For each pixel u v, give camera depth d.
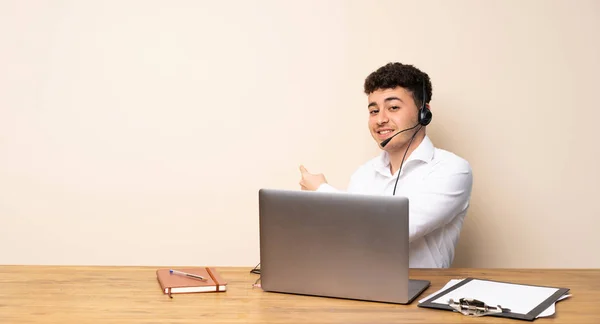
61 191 3.04
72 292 1.77
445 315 1.59
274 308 1.64
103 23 2.98
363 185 2.54
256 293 1.78
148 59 2.99
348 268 1.70
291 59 2.97
